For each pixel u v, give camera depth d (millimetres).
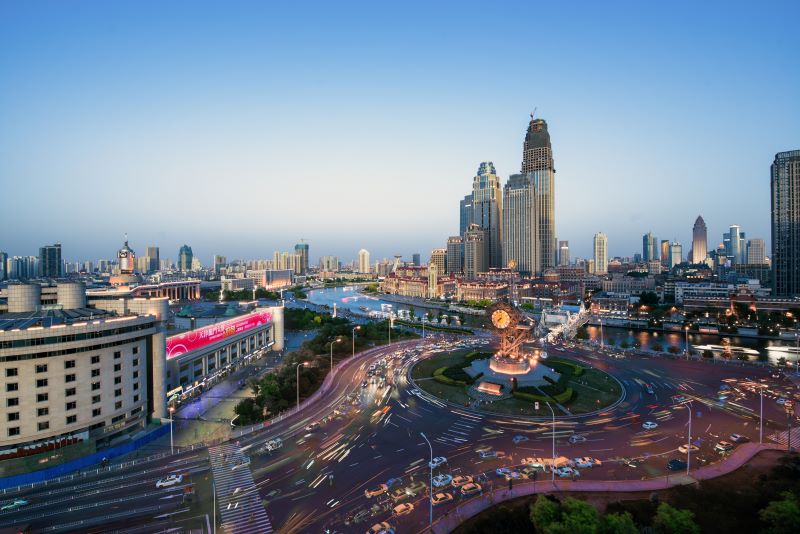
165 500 91250
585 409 144375
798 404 146125
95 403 118062
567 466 104562
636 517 81062
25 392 107188
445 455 111625
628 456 110312
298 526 82000
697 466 104500
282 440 121250
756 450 112438
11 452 106000
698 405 147000
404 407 148250
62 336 111500
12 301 144875
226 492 94188
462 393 161875
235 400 161500
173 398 153375
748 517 81312
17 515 86438
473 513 85688
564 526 70250
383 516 84938
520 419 137000
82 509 88375
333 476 100750
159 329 141000
